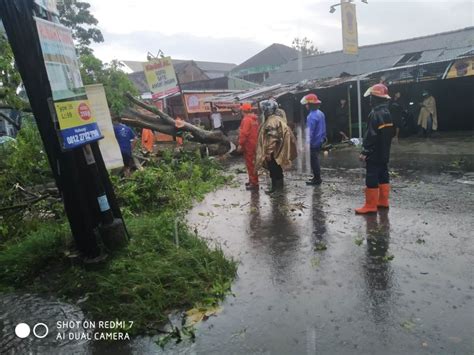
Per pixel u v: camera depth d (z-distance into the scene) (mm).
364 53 21688
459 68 13898
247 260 4746
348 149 14289
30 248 5000
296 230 5672
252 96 17281
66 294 4121
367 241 5047
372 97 6000
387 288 3826
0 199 6324
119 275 4191
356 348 2994
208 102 19531
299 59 24156
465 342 2969
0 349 3291
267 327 3355
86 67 9133
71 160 4383
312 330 3266
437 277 3969
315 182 8562
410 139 15586
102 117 7121
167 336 3322
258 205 7203
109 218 4727
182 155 11516
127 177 8047
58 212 6492
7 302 4035
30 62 4156
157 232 5082
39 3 4125
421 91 17469
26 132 6516
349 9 12906
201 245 4875
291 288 3977
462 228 5270
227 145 13156
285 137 7836
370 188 6133
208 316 3578
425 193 7211
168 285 3990
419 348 2938
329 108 18922
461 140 14219
